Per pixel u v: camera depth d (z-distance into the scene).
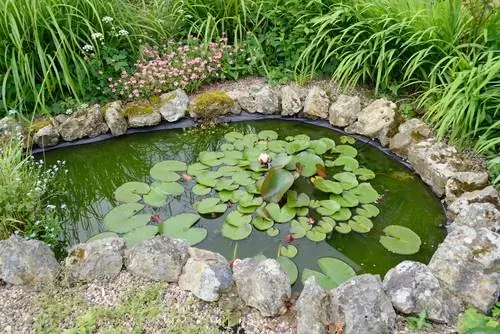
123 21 3.70
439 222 2.64
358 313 1.80
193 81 3.67
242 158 3.08
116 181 3.14
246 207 2.65
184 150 3.38
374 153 3.24
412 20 3.18
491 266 1.95
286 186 2.67
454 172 2.74
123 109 3.50
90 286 2.09
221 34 4.03
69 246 2.54
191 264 2.10
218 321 1.94
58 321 1.93
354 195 2.77
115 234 2.51
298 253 2.43
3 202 2.41
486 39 3.00
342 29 3.61
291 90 3.60
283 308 1.95
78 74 3.34
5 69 3.37
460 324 1.84
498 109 2.81
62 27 3.44
